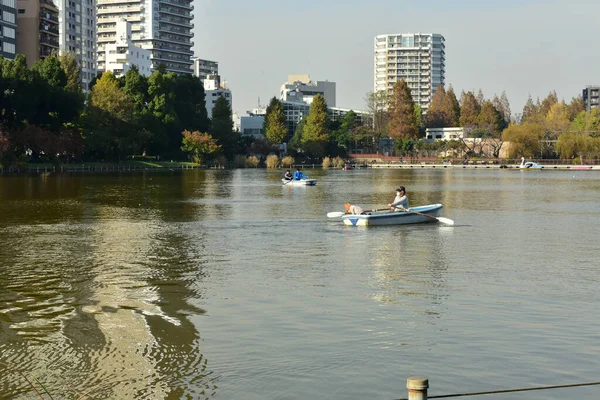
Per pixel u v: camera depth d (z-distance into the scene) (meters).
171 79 173.75
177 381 16.47
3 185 85.94
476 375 16.78
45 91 123.31
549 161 184.25
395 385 16.22
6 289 25.64
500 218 51.03
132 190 80.44
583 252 34.56
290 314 22.02
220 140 189.25
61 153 131.75
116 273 28.75
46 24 183.50
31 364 17.53
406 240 38.56
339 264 30.95
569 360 17.72
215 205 61.31
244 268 29.95
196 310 22.55
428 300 23.91
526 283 26.80
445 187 92.50
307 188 88.56
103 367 17.31
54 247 35.75
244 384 16.28
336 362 17.62
